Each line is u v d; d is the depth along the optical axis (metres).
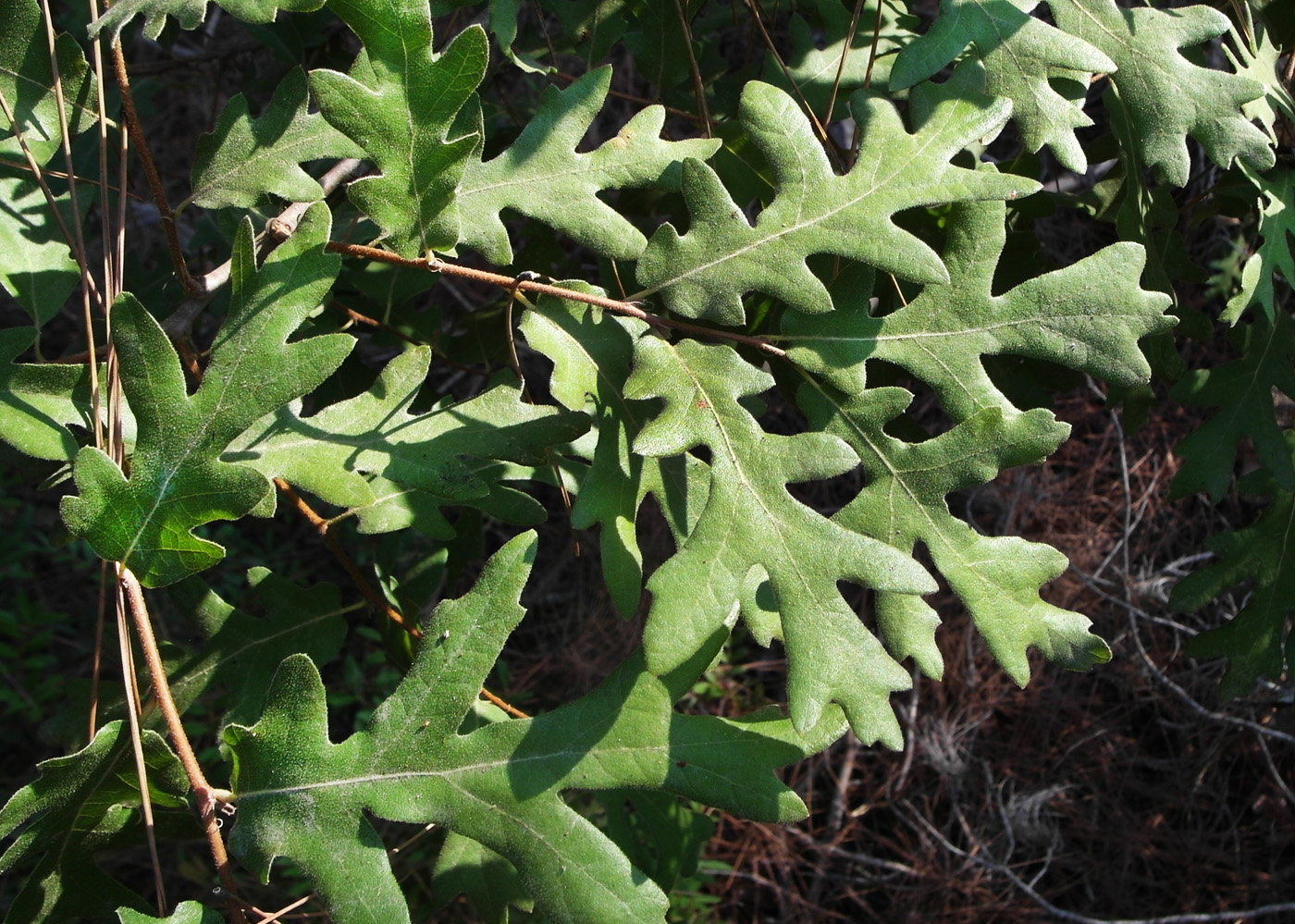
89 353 0.36
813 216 0.35
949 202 0.35
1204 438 0.47
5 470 1.05
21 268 0.39
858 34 0.47
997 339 0.35
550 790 0.33
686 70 0.47
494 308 0.53
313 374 0.33
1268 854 1.11
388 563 0.45
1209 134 0.38
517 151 0.37
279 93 0.38
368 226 0.47
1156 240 0.46
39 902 0.34
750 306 0.42
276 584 0.43
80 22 0.53
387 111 0.33
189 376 0.38
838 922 1.11
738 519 0.33
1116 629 1.14
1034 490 1.14
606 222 0.36
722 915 1.10
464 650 0.33
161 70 0.60
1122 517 1.15
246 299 0.33
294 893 0.91
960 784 1.13
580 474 0.42
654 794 0.43
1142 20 0.39
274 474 0.36
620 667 0.34
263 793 0.33
